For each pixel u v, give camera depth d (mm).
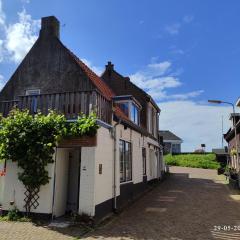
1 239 8000
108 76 23188
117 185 12625
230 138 30250
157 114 26750
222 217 11305
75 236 8445
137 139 17328
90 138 10188
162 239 8422
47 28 15750
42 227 9250
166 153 48906
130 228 9594
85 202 9891
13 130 10414
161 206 13609
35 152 10188
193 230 9406
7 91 15641
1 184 11391
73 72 14648
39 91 15023
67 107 10992
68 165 11328
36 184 10117
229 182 23469
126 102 16172
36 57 15531
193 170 37688
